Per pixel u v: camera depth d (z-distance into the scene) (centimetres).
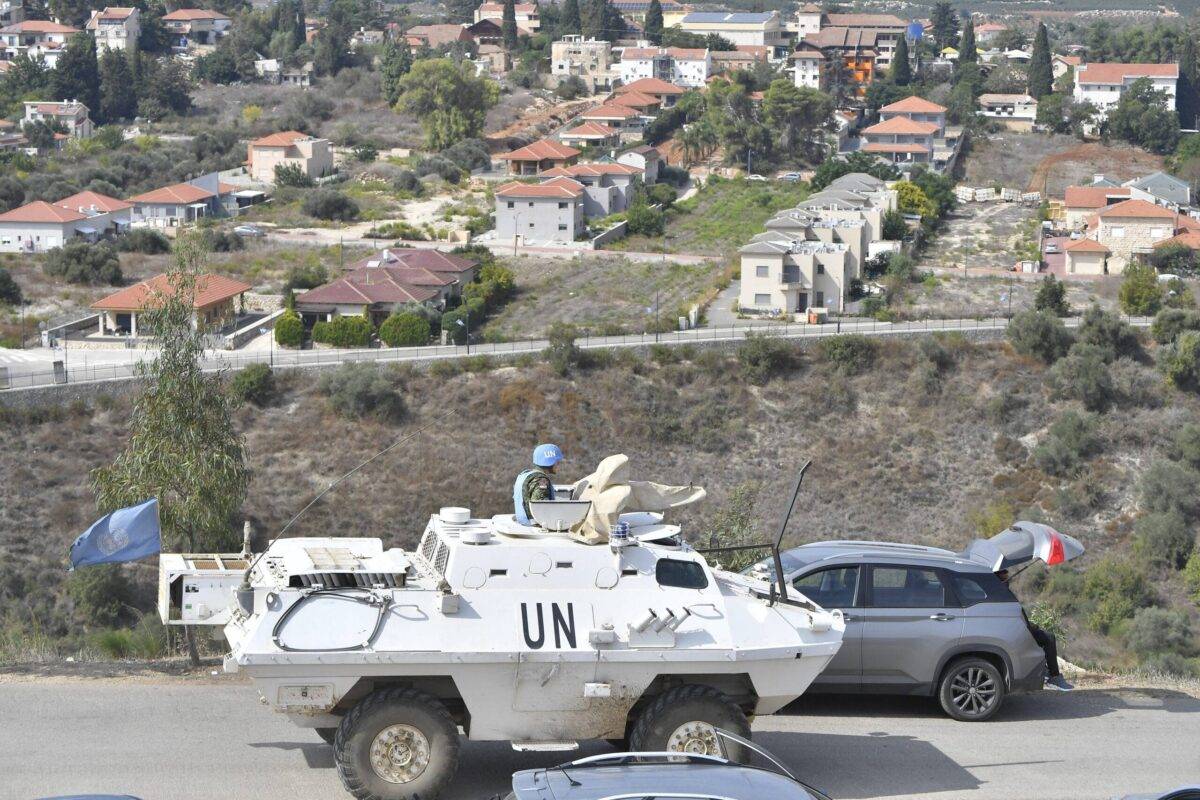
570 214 9788
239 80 17262
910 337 6462
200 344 2372
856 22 19512
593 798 851
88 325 7144
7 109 15012
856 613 1409
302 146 12112
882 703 1491
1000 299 8188
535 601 1109
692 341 6353
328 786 1153
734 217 11006
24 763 1191
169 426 2311
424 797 1074
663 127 14125
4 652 1675
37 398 5434
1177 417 6031
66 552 4584
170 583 1227
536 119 14962
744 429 5972
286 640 1064
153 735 1280
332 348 6925
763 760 1163
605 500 1138
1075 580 4588
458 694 1121
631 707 1124
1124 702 1527
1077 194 11025
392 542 4847
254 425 5572
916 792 1184
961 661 1414
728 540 2022
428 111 13588
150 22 18575
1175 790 1016
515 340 6819
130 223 10288
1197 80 17350
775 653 1128
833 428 6038
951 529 5416
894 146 13450
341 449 5447
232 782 1159
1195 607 4797
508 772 1191
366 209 10862
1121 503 5544
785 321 7331
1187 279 9100
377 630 1079
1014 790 1196
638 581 1130
